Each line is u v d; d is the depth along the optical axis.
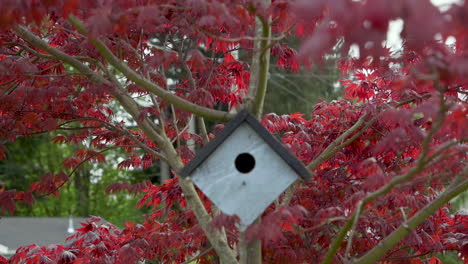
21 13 2.44
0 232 13.02
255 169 3.03
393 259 3.74
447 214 4.29
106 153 20.22
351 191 3.69
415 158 4.04
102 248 4.05
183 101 3.22
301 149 3.97
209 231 3.47
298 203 3.92
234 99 4.19
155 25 3.28
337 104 4.32
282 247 3.54
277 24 3.65
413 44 2.59
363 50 2.13
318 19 2.79
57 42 4.30
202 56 2.93
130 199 20.88
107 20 2.57
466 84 3.43
